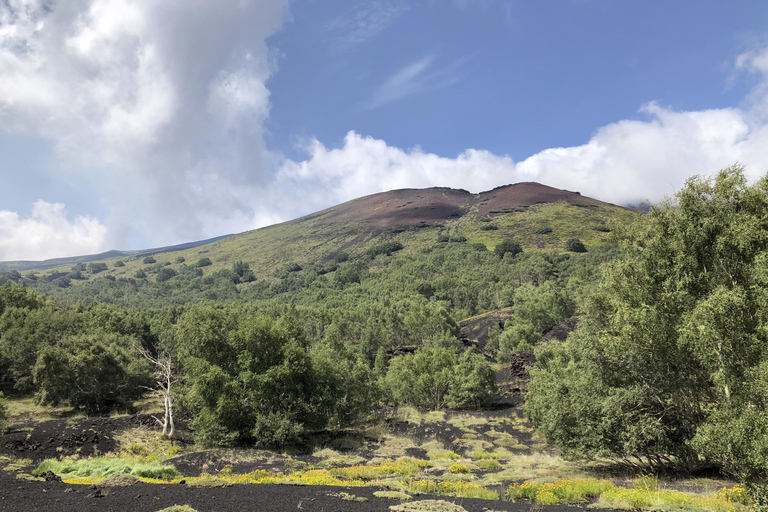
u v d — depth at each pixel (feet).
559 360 132.98
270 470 80.89
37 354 179.52
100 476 63.31
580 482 58.90
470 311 448.65
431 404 209.36
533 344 272.72
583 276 450.30
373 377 212.64
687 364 70.28
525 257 598.75
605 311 84.58
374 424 156.66
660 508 42.11
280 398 119.75
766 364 48.19
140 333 289.33
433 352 224.74
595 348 78.84
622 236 84.23
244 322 133.39
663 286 69.10
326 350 183.52
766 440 44.55
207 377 112.27
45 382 146.00
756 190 65.57
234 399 113.80
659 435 68.18
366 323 361.71
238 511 39.91
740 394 53.36
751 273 59.06
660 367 71.67
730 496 46.75
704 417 69.00
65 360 151.02
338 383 140.97
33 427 104.68
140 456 91.40
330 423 145.69
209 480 54.08
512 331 283.18
